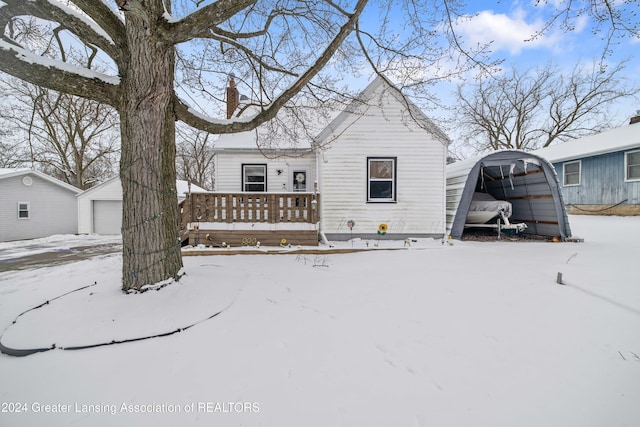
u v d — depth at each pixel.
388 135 8.77
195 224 7.69
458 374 2.13
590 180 13.73
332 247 7.60
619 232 9.31
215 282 4.18
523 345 2.52
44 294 4.37
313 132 9.95
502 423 1.66
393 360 2.33
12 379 2.18
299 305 3.53
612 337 2.60
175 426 1.69
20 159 20.05
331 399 1.89
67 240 14.32
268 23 5.98
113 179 17.00
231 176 10.09
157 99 3.68
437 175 8.81
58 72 3.40
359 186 8.77
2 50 3.11
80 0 3.34
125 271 3.66
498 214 9.12
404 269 5.24
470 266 5.30
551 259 5.70
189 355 2.44
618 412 1.73
